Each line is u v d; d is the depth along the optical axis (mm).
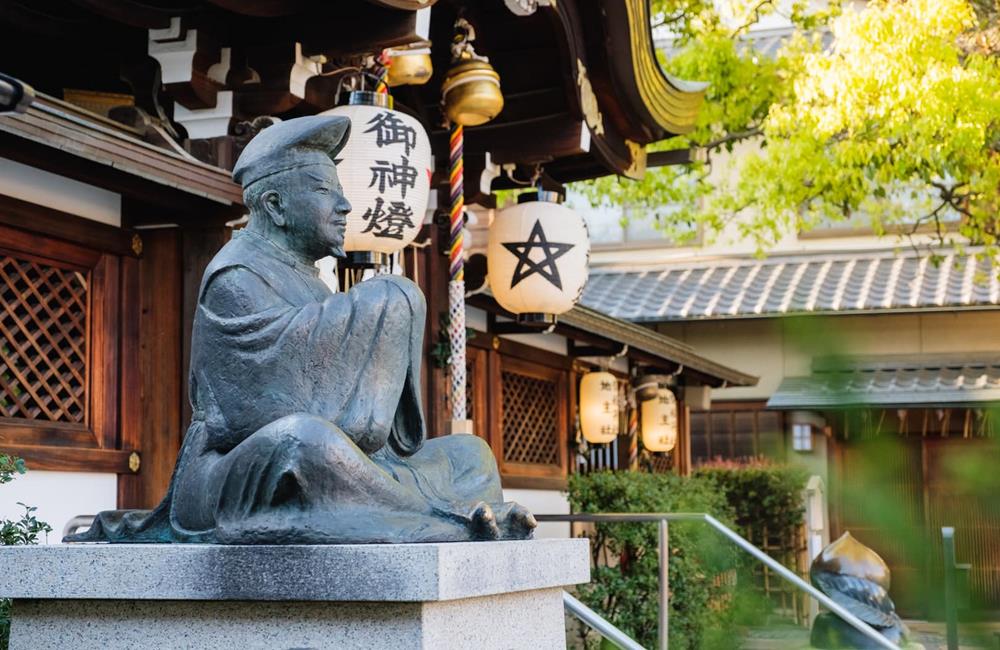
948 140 11469
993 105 11297
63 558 3586
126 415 6309
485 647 3615
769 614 15766
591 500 10969
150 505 6316
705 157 15695
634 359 14008
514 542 3727
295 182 3854
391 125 5949
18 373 5820
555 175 9391
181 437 6312
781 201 13797
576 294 7754
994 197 12617
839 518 16938
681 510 11609
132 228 6426
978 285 16656
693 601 11266
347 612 3369
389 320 3766
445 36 7910
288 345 3643
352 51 5988
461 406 7297
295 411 3645
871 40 11562
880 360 17141
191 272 6367
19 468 5168
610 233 19297
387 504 3551
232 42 6094
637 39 7926
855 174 12641
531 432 11688
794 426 17281
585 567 4289
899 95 11445
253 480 3512
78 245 6141
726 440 18000
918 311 16484
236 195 6016
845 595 7969
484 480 4180
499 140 7973
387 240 6016
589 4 7664
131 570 3520
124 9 5770
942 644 13656
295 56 6031
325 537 3406
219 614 3482
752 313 16766
